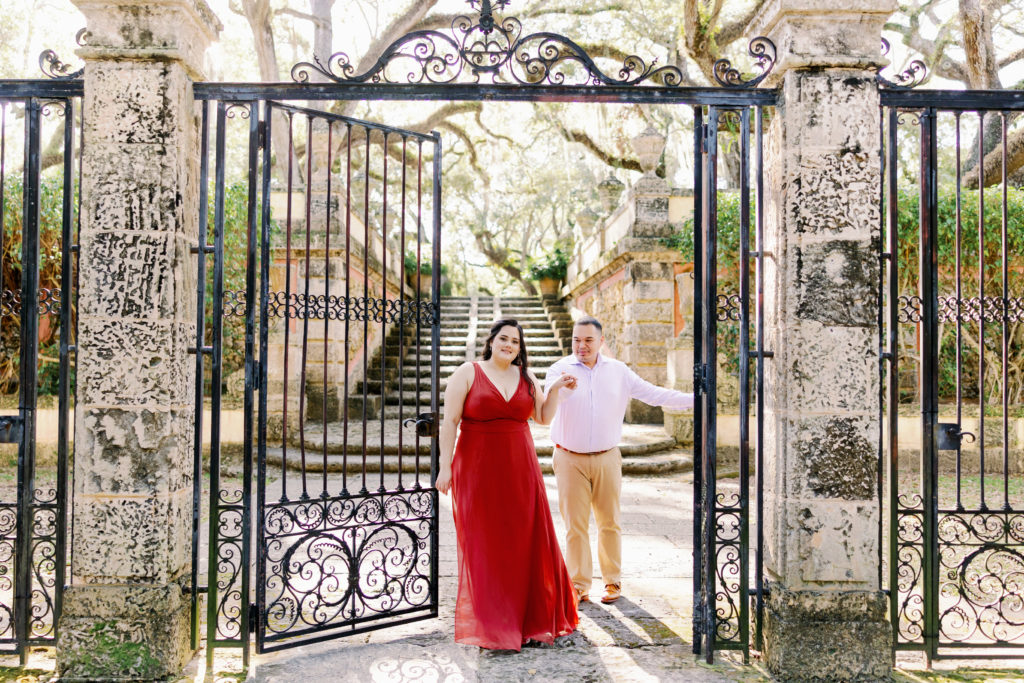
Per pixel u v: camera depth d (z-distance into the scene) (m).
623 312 11.66
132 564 3.12
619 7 13.06
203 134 3.37
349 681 3.08
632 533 5.64
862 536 3.17
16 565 3.23
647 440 9.12
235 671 3.19
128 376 3.12
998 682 3.11
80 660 3.06
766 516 3.42
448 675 3.13
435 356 3.75
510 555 3.46
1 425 3.24
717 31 10.79
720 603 4.07
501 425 3.54
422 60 3.38
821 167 3.18
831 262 3.18
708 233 3.35
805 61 3.16
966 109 3.31
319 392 10.41
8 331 8.88
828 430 3.17
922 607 3.35
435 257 3.73
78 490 3.14
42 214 8.34
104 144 3.13
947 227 8.61
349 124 3.49
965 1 8.34
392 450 8.41
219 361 3.33
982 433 3.34
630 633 3.62
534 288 24.86
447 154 21.44
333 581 4.44
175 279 3.18
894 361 3.30
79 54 3.10
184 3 3.10
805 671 3.11
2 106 3.27
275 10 11.90
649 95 3.39
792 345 3.20
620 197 13.91
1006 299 3.32
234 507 3.31
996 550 3.29
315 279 10.09
